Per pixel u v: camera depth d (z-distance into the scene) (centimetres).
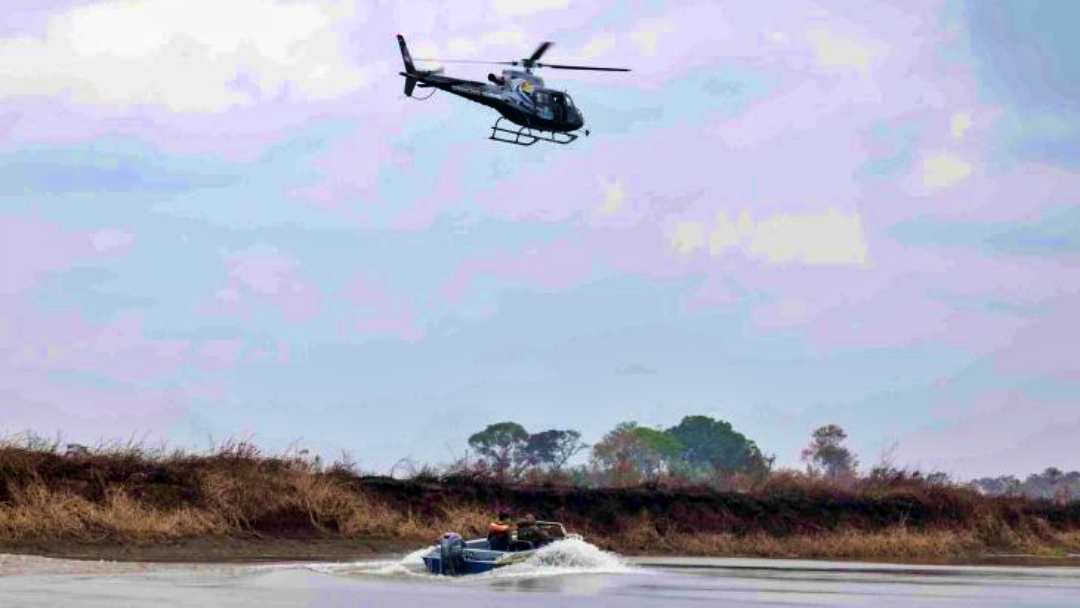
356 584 5597
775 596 5553
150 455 7938
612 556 6912
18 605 4428
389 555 7438
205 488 7700
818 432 16825
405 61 11662
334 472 8569
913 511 10338
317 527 7806
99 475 7512
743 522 9606
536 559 6594
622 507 9325
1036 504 11262
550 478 9688
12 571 5647
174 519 7281
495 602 5034
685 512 9475
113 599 4672
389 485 8656
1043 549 10006
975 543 9938
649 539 8962
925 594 5809
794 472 10900
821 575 6875
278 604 4741
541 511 8988
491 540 6762
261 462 8219
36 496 7081
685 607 5034
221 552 7100
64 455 7688
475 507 8694
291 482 8056
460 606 4872
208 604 4634
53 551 6612
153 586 5191
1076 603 5475
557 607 4916
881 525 10050
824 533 9662
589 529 8950
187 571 5938
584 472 11562
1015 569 7688
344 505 8069
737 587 5925
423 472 9044
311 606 4712
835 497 10375
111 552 6738
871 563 8181
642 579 6234
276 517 7744
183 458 8019
